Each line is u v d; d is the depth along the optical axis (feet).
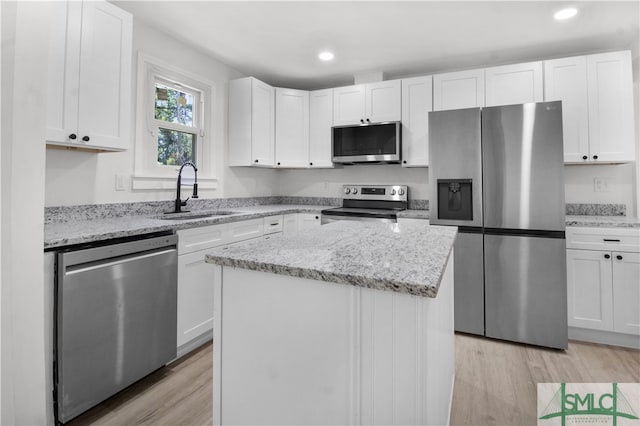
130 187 8.04
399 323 2.68
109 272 5.32
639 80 8.89
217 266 3.44
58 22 5.49
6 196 2.98
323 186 13.08
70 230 5.46
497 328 7.89
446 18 7.93
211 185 10.37
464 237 8.19
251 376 3.29
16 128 3.02
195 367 6.68
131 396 5.75
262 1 7.30
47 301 4.64
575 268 7.73
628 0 7.11
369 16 7.87
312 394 3.01
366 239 4.41
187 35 8.88
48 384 4.67
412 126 10.33
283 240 4.35
